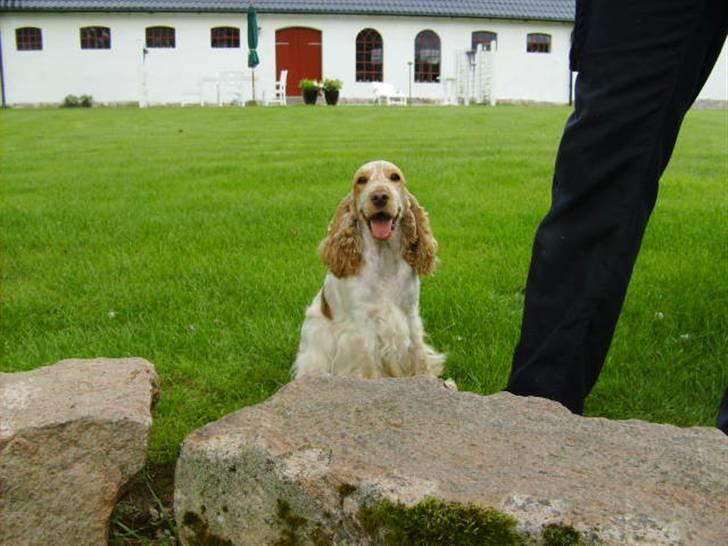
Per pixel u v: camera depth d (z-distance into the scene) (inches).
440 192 366.6
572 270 123.3
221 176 430.0
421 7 1529.3
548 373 124.9
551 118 860.0
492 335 189.6
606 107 117.9
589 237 121.8
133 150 592.1
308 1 1504.7
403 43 1539.1
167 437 143.4
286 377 177.9
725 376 163.5
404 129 729.6
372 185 175.6
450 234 284.4
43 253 275.4
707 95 1546.5
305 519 89.5
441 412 101.2
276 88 1508.4
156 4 1477.6
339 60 1529.3
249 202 351.6
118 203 360.5
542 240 125.6
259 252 268.2
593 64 119.3
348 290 179.9
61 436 102.0
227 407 159.6
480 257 255.1
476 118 863.7
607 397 158.4
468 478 85.6
